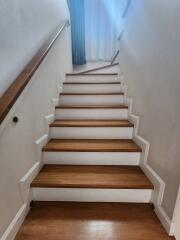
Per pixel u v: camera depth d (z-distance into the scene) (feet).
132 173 4.95
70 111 7.09
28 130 4.40
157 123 4.32
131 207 4.38
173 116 3.55
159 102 4.21
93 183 4.47
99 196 4.53
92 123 6.37
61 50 8.51
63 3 9.12
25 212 4.06
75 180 4.60
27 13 4.51
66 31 9.78
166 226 3.71
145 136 5.15
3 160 3.23
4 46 3.37
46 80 6.03
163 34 4.02
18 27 3.98
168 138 3.76
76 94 7.84
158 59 4.29
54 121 6.73
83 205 4.45
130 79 7.06
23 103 4.07
